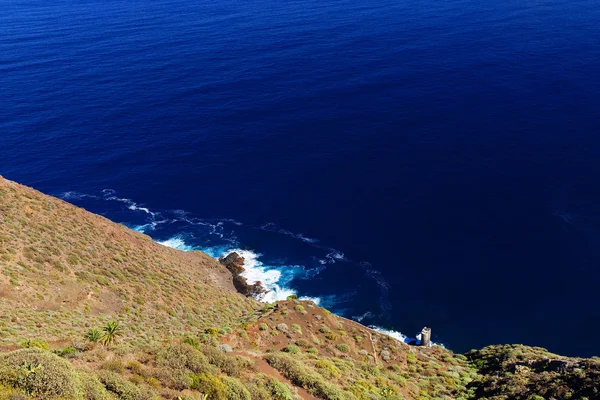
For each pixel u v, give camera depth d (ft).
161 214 308.60
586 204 281.74
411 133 385.70
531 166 324.80
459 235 268.41
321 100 460.14
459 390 144.46
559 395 120.88
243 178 342.44
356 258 259.80
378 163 347.36
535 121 384.06
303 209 304.50
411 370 157.79
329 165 350.23
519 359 162.71
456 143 364.38
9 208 189.98
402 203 300.81
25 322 130.82
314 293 238.27
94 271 181.88
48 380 70.79
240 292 239.09
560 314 215.10
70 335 130.41
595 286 226.58
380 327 218.38
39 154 382.22
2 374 70.18
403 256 257.96
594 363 135.74
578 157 329.11
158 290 191.01
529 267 241.55
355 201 307.17
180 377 89.10
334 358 143.23
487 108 414.82
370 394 121.08
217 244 278.46
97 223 222.69
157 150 385.29
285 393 99.66
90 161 372.38
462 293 231.09
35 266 164.55
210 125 423.23
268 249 272.10
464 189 308.19
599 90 423.64
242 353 119.85
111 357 93.09
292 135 397.80
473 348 204.74
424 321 219.61
